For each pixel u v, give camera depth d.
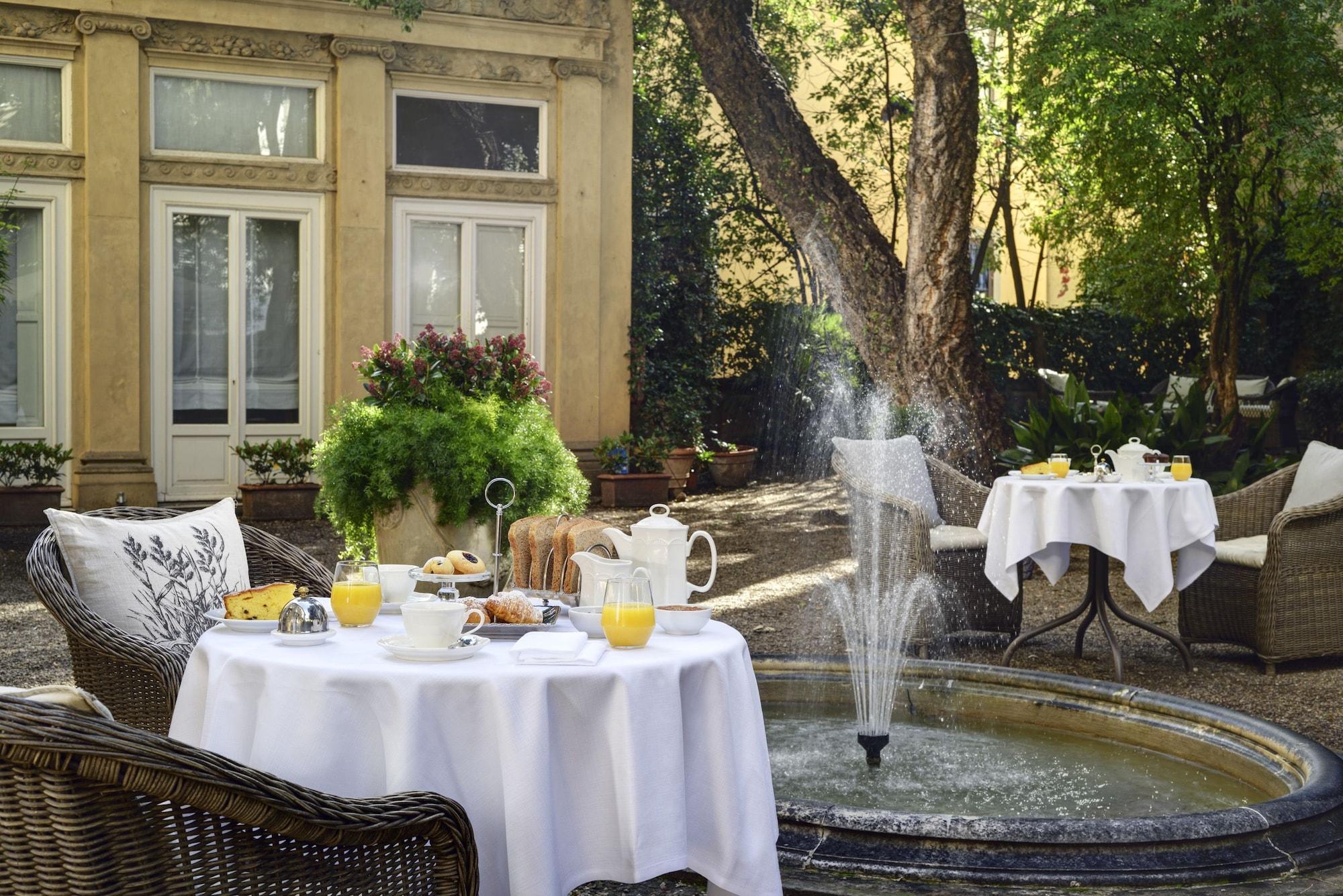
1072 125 11.86
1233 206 11.66
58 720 1.60
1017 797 3.78
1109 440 9.72
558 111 12.85
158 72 11.40
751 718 2.64
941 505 7.02
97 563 3.32
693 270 14.66
